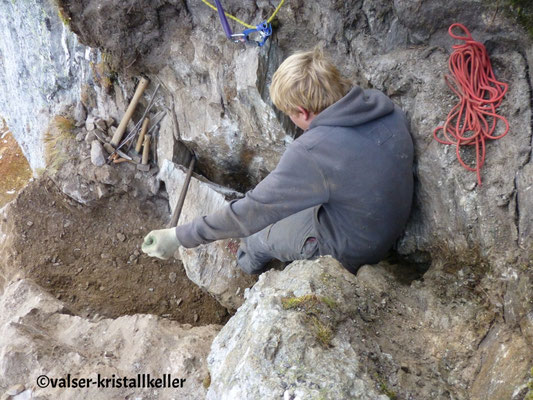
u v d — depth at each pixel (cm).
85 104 391
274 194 190
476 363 171
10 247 356
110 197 378
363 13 244
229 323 197
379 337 178
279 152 316
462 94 206
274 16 269
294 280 189
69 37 370
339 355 156
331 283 185
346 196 197
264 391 148
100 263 364
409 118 231
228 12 280
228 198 326
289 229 237
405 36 235
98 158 361
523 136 187
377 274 210
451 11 208
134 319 246
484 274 195
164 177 349
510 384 153
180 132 345
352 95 193
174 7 295
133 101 349
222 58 292
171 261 364
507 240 185
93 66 354
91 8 297
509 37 196
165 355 222
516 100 192
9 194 836
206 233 209
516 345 162
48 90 430
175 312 344
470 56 205
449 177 205
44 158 400
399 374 161
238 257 289
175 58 310
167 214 387
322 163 188
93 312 329
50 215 372
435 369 171
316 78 189
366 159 191
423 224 231
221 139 328
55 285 346
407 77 228
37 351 217
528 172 180
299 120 207
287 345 156
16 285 296
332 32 257
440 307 196
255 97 281
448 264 215
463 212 201
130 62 322
